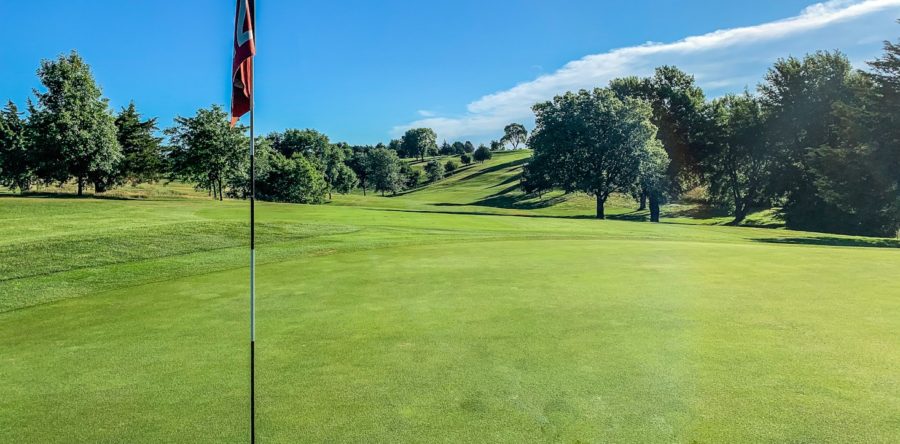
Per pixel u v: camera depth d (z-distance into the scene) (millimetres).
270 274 11547
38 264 12969
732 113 52156
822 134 44469
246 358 6035
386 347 6301
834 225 40656
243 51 4480
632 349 6039
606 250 14836
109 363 6031
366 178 114188
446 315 7711
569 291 9195
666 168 51656
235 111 4570
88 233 16484
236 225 18859
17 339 7184
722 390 4859
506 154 153000
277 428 4312
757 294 8812
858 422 4211
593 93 49750
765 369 5352
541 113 51844
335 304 8578
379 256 13977
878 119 30250
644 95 57531
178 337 6984
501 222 26266
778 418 4301
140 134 49125
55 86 40281
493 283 10031
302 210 28781
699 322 7098
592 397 4773
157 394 5090
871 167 30344
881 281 9938
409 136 180625
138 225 19141
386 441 4062
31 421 4609
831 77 44844
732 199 56062
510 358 5824
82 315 8445
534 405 4637
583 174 49062
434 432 4191
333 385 5176
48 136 39188
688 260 12812
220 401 4879
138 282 11250
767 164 49906
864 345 6043
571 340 6410
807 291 9031
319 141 98562
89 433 4359
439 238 18094
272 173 65438
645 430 4152
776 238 25344
